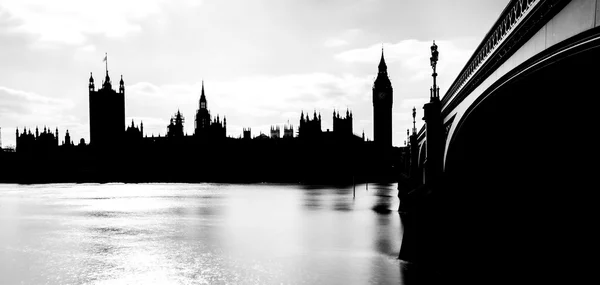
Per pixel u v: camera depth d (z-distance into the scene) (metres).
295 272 42.16
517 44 20.17
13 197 132.25
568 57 16.66
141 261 48.41
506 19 21.22
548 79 20.73
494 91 24.44
